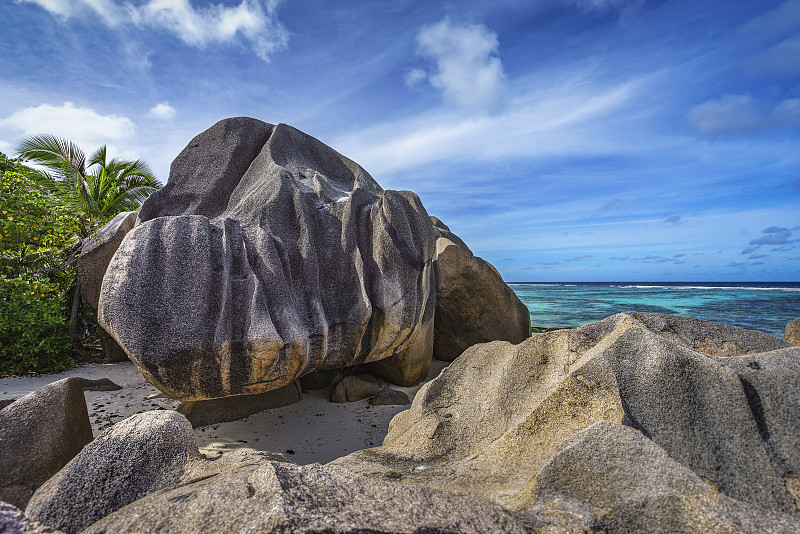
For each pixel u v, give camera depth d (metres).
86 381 5.92
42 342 6.65
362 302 4.96
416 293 5.38
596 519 1.57
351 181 6.74
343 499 1.60
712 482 1.97
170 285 4.00
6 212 7.32
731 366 2.40
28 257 7.66
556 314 20.52
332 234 5.35
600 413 2.25
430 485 2.12
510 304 9.07
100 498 2.13
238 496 1.59
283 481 1.63
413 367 6.66
